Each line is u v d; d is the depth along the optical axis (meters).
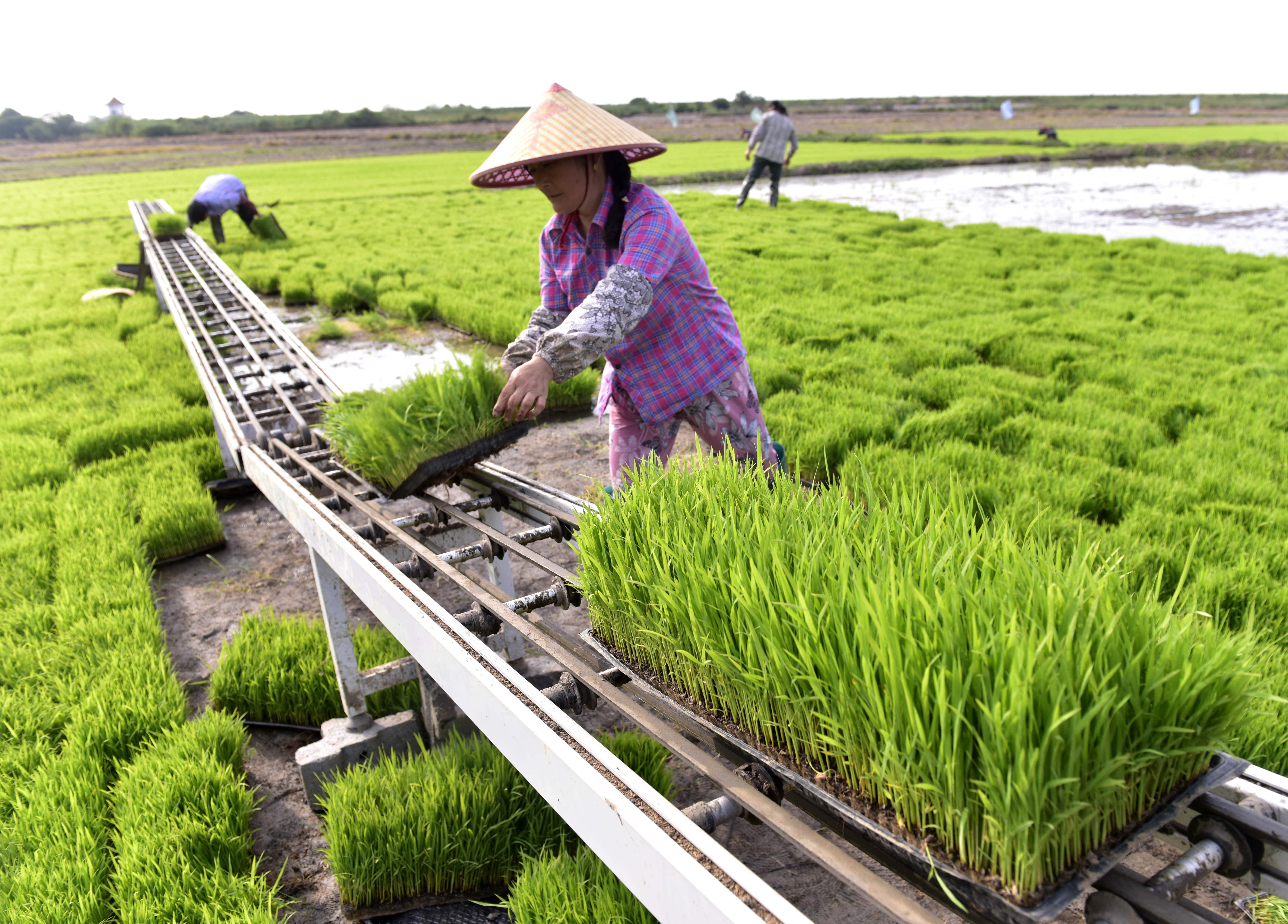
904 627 1.21
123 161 68.25
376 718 2.99
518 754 1.54
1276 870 1.17
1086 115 95.88
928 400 6.39
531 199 25.56
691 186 30.97
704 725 1.54
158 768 2.62
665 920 1.14
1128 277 10.89
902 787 1.14
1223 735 1.13
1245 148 37.56
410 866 2.25
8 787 2.63
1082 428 5.36
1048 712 1.02
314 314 11.07
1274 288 10.01
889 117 99.94
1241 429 5.28
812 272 11.66
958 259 12.59
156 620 3.63
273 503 3.31
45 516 4.78
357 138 89.81
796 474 1.93
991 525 3.04
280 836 2.62
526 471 5.48
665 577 1.57
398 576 2.10
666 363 2.63
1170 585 3.41
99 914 2.15
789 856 2.33
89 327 10.44
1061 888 1.03
